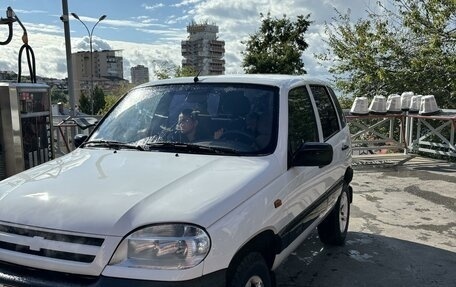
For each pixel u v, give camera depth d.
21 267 2.37
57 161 3.27
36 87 5.53
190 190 2.52
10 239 2.39
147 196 2.44
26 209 2.45
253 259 2.69
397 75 16.39
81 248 2.24
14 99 5.07
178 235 2.24
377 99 11.00
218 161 3.02
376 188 7.90
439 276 4.29
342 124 5.09
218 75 4.12
